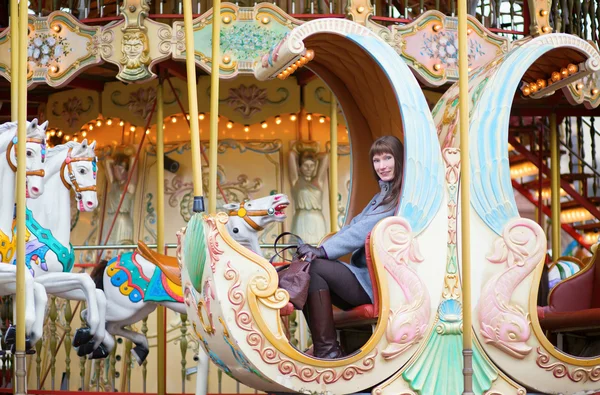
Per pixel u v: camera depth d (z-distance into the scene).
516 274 6.80
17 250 6.79
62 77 10.45
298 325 10.87
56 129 12.86
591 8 12.46
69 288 8.80
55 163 9.16
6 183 8.34
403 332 6.49
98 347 9.34
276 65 7.26
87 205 9.27
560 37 7.24
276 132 12.33
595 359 6.85
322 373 6.31
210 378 11.72
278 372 6.23
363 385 6.42
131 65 10.23
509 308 6.75
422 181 6.73
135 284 9.55
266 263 6.30
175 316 11.91
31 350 8.13
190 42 6.84
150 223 12.23
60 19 10.48
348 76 7.95
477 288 6.75
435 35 10.80
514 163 16.44
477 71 7.61
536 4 11.07
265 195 12.18
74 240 12.50
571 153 15.84
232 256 6.28
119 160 12.32
